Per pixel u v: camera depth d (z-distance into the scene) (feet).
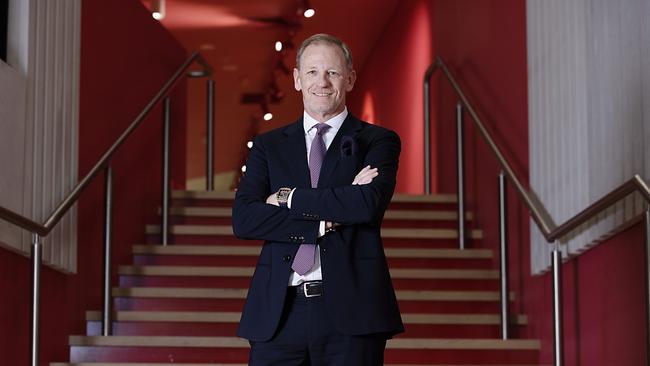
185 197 23.41
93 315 18.10
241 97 45.80
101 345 16.71
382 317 9.11
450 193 25.73
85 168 18.16
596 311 15.78
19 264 14.96
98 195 18.92
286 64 41.68
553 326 15.14
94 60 18.86
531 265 18.34
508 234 20.29
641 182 12.53
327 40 9.78
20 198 15.03
